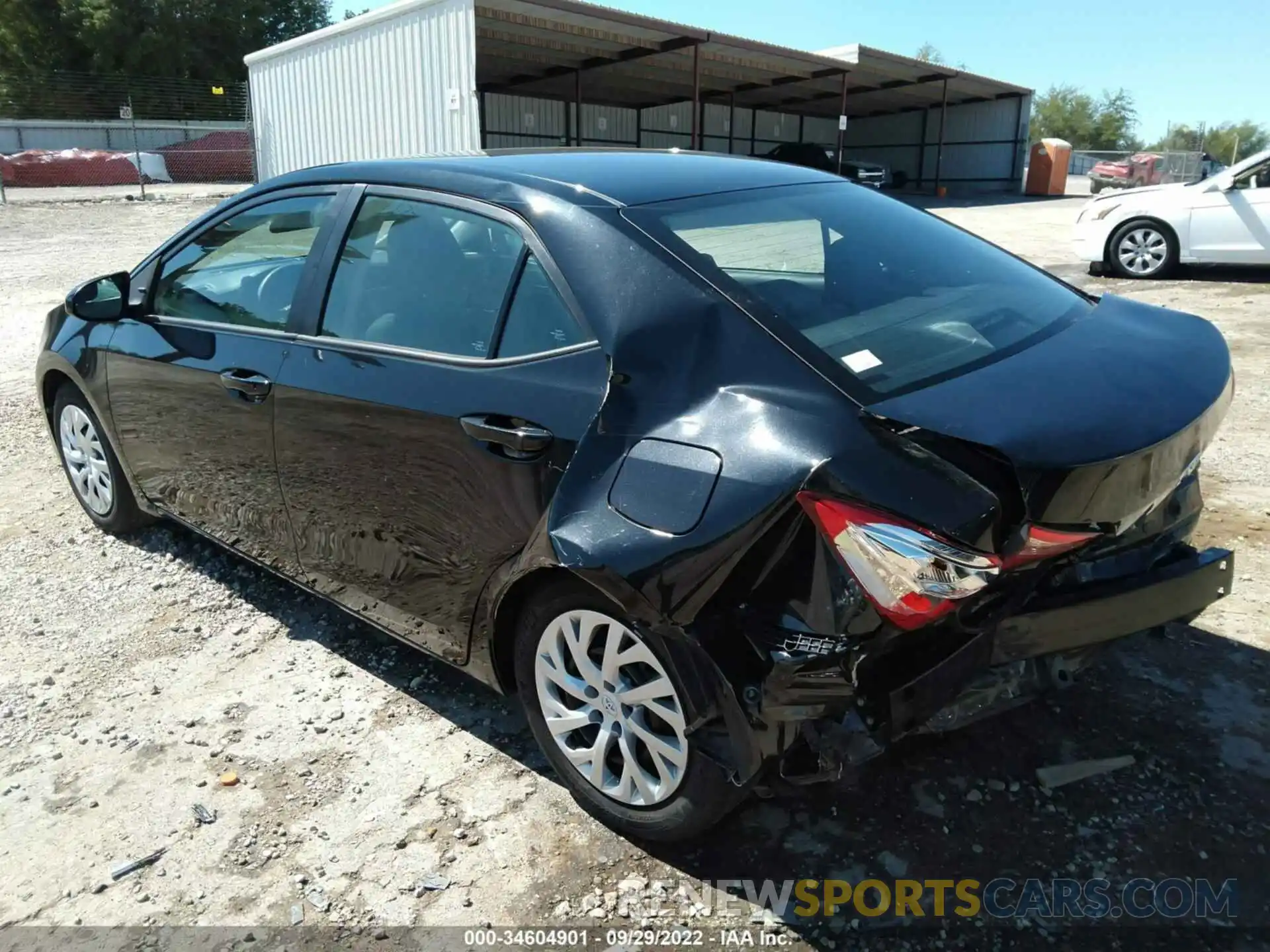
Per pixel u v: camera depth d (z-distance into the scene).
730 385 2.20
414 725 3.00
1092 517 2.03
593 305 2.43
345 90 19.78
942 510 1.89
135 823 2.60
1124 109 86.44
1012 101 35.59
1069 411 2.07
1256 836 2.45
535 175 2.79
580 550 2.23
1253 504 4.45
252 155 23.44
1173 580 2.36
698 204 2.71
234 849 2.50
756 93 33.34
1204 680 3.08
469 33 16.94
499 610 2.62
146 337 3.74
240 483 3.46
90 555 4.25
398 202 2.97
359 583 3.12
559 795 2.68
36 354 8.41
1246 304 9.57
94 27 45.75
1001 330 2.51
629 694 2.36
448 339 2.74
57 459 5.54
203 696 3.17
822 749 2.08
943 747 2.80
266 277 3.36
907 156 39.62
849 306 2.46
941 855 2.42
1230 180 10.87
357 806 2.65
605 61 23.89
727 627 2.12
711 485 2.10
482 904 2.31
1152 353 2.44
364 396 2.87
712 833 2.52
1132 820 2.51
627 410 2.29
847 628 1.97
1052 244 15.94
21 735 2.98
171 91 40.09
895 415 2.01
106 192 26.25
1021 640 2.13
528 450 2.45
